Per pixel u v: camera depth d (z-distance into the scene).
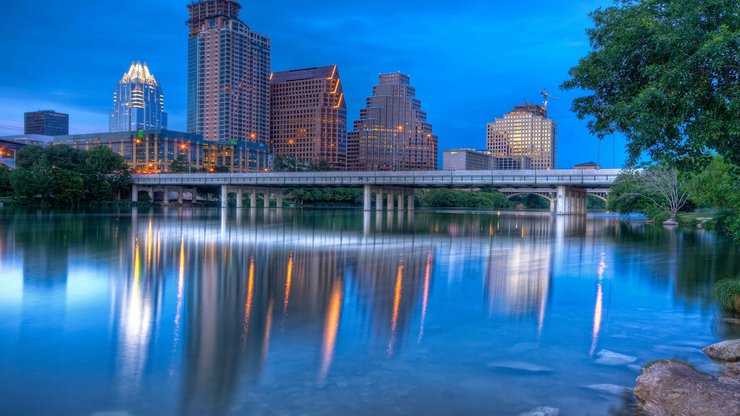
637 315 20.56
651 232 70.12
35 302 22.28
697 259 39.59
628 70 16.86
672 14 14.92
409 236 61.59
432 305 22.14
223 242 50.62
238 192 156.38
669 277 30.42
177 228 68.88
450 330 18.03
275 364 14.41
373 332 17.67
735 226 25.09
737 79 14.22
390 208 143.38
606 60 16.58
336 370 13.95
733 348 14.94
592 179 103.75
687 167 16.55
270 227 74.44
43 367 14.13
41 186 127.50
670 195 88.12
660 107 14.62
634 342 16.77
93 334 17.31
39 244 46.88
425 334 17.52
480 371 13.93
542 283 28.11
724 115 14.52
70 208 131.88
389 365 14.35
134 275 29.83
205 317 19.69
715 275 31.30
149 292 24.67
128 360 14.71
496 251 45.12
